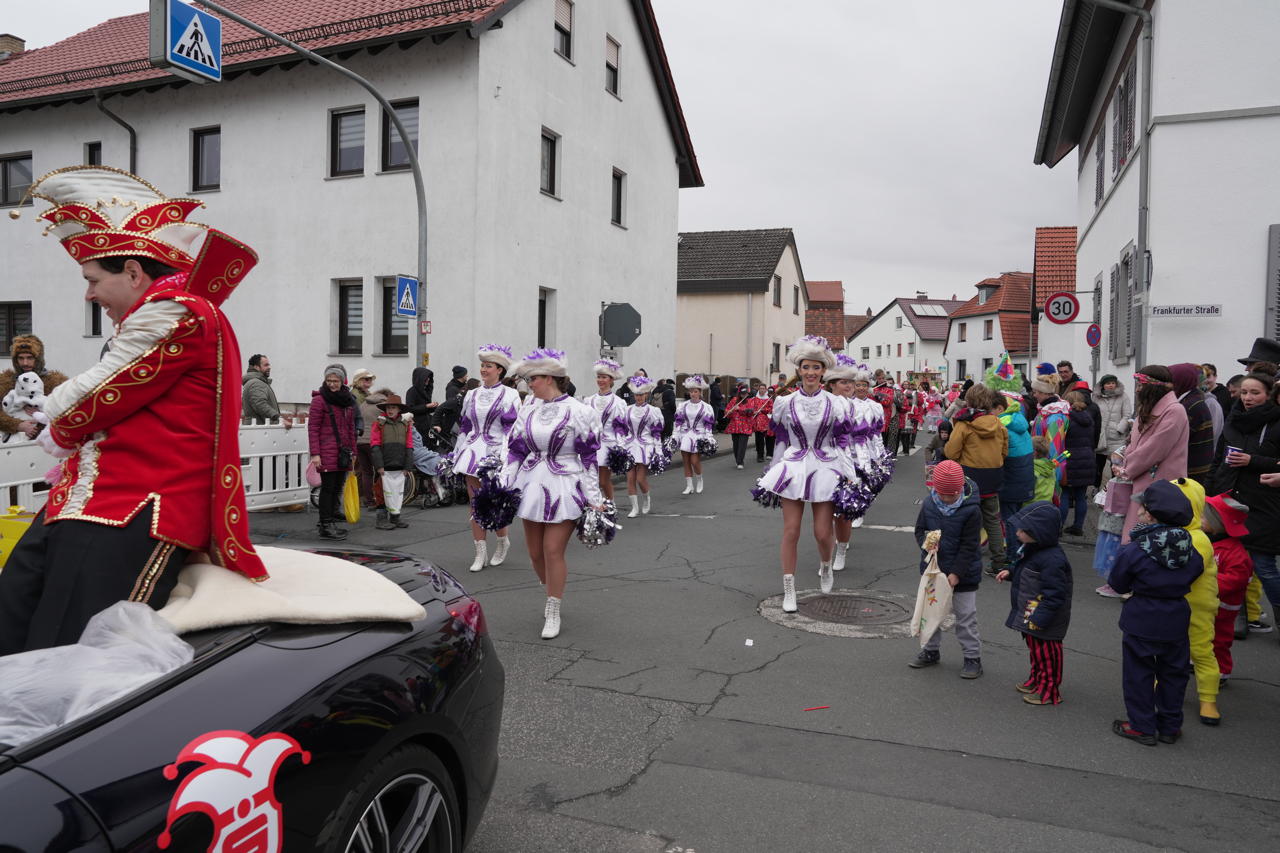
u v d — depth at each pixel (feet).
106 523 7.47
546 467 20.03
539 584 24.64
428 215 51.21
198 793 6.11
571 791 12.24
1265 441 19.10
